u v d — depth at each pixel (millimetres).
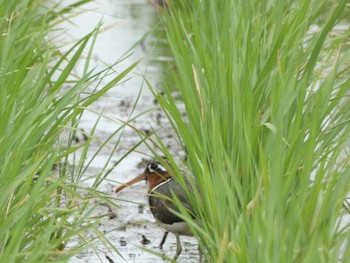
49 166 9203
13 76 11250
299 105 10258
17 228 8367
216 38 12195
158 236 14070
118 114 20719
